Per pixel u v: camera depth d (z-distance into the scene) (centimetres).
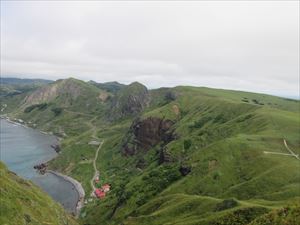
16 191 17538
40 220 16450
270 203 16312
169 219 18238
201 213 17412
